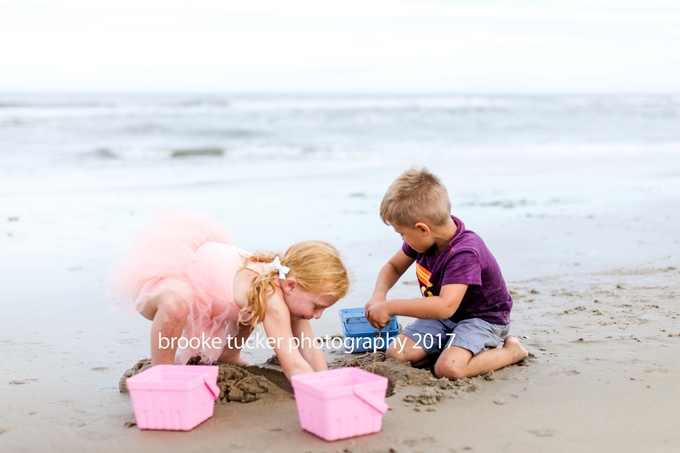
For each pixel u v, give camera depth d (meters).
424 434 2.62
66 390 3.23
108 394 3.17
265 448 2.53
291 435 2.65
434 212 3.33
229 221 8.16
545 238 7.14
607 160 16.33
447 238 3.46
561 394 3.02
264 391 3.11
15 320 4.50
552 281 5.42
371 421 2.61
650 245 6.74
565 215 8.52
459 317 3.59
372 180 12.48
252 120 28.36
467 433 2.62
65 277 5.74
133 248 3.41
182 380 2.91
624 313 4.40
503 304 3.56
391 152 18.80
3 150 17.30
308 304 3.11
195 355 3.41
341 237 7.25
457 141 22.66
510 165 15.23
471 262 3.35
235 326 3.51
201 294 3.25
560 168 14.47
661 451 2.45
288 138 22.88
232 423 2.79
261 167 15.10
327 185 11.78
